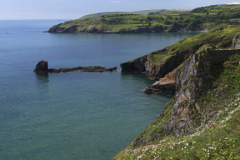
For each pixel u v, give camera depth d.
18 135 52.72
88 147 47.69
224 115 25.34
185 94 33.75
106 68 132.50
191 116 30.97
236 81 30.17
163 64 113.81
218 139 20.00
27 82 101.69
